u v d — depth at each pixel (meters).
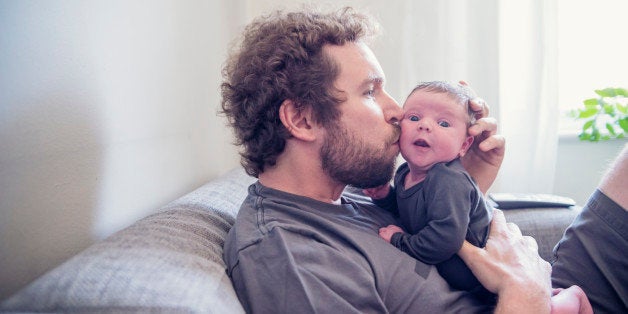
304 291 0.61
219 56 1.51
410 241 0.80
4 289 0.61
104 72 0.84
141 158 0.98
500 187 1.82
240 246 0.69
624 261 0.94
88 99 0.79
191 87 1.27
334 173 0.84
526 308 0.75
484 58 1.71
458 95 0.86
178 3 1.19
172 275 0.60
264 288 0.64
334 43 0.85
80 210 0.77
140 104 0.98
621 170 0.98
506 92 1.78
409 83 1.79
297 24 0.87
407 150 0.86
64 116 0.73
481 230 0.86
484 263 0.79
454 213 0.77
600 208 0.98
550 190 1.81
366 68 0.85
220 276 0.66
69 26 0.75
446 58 1.75
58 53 0.72
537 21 1.70
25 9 0.66
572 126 2.01
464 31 1.72
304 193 0.86
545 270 0.86
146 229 0.73
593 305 0.95
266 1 1.86
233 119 0.93
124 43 0.92
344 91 0.83
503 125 1.80
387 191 0.99
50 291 0.55
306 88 0.82
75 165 0.76
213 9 1.46
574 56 2.02
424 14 1.73
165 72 1.10
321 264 0.66
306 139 0.83
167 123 1.11
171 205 0.89
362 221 0.86
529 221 1.20
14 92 0.63
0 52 0.61
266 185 0.88
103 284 0.56
